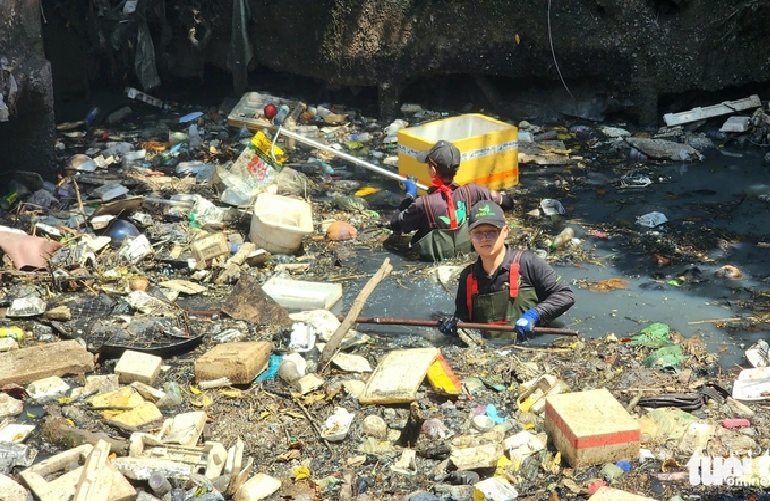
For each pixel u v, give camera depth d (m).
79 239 7.00
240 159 8.08
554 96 10.74
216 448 4.31
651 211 7.81
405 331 5.83
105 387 5.02
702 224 7.50
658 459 4.31
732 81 10.12
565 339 5.63
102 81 11.87
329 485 4.17
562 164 9.05
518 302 5.69
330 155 9.47
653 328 5.66
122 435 4.62
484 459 4.27
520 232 7.36
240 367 5.05
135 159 9.13
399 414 4.79
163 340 5.53
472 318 5.77
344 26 10.74
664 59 10.07
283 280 6.36
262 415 4.78
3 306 5.98
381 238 7.38
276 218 7.05
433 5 10.56
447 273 6.63
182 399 4.96
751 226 7.44
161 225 7.38
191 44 11.77
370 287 5.78
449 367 5.20
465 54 10.59
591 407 4.44
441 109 11.20
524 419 4.71
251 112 10.48
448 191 6.89
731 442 4.39
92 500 3.85
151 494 4.08
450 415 4.77
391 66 10.74
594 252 7.01
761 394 4.84
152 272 6.67
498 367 5.26
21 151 8.43
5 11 7.75
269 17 11.37
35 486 4.04
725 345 5.51
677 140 9.70
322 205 8.08
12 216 7.48
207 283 6.53
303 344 5.50
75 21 11.41
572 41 10.22
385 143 9.84
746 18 9.88
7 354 5.21
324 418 4.75
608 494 3.91
